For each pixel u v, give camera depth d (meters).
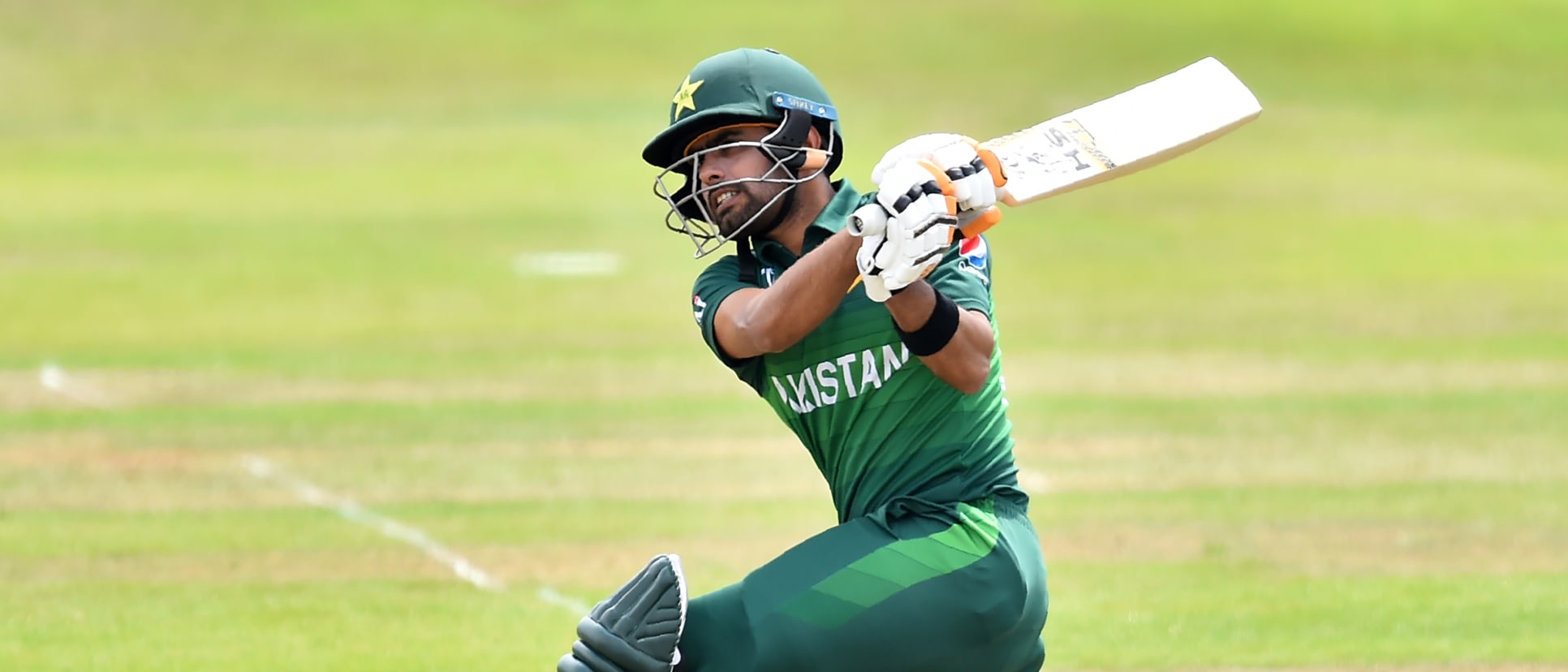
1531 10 147.75
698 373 49.03
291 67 125.50
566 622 24.06
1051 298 65.31
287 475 35.03
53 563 27.23
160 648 22.31
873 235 11.41
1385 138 110.69
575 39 134.12
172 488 33.59
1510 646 22.42
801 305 12.21
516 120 113.19
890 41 133.88
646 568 12.62
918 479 12.91
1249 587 26.14
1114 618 24.20
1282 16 143.38
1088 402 44.78
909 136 108.75
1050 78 126.94
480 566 27.44
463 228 80.56
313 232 79.12
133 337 54.84
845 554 12.60
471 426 40.84
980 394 13.06
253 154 102.12
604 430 40.50
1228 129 13.06
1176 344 55.09
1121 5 144.75
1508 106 122.50
